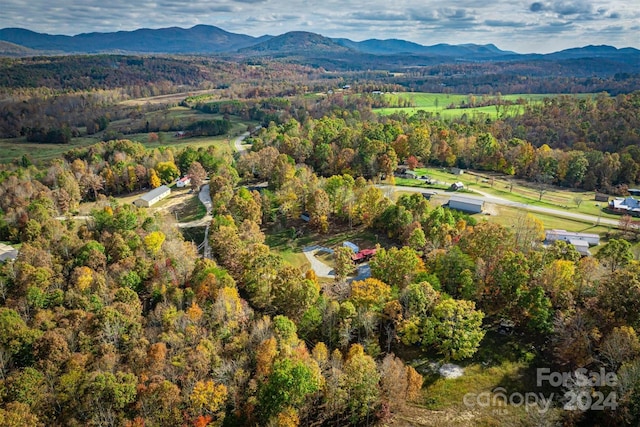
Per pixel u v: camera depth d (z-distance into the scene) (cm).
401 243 14775
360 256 13812
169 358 8256
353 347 8888
